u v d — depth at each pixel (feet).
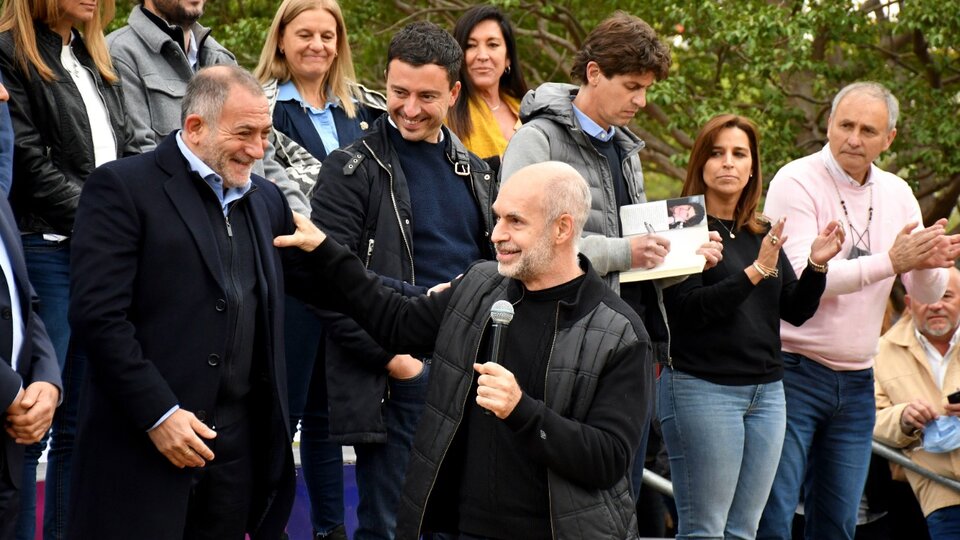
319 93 17.52
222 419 12.41
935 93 38.78
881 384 20.83
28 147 14.24
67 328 14.51
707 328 16.34
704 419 16.30
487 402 11.40
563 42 42.06
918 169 42.22
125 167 12.16
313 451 16.40
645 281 16.16
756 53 36.83
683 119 38.96
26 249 14.29
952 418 19.93
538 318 12.26
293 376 16.14
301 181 16.49
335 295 13.34
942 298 20.25
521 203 12.13
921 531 21.07
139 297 12.08
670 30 40.68
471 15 18.79
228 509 12.53
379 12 40.86
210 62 17.21
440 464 12.15
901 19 36.60
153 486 12.01
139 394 11.71
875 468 21.06
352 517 18.20
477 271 12.83
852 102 17.79
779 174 18.16
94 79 15.06
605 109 15.72
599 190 15.67
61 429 14.42
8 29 14.47
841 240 16.69
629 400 11.96
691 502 16.46
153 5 16.48
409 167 15.33
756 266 16.01
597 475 11.70
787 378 17.62
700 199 15.56
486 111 18.74
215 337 12.17
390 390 14.96
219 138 12.24
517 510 12.00
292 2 17.21
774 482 17.57
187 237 12.15
